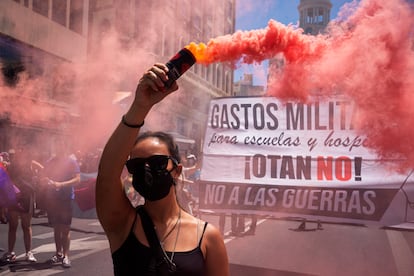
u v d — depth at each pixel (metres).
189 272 1.29
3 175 4.98
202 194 5.18
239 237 7.22
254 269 5.05
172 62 1.25
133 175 1.37
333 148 4.54
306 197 4.64
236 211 4.96
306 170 4.67
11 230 5.23
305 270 5.08
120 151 1.29
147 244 1.33
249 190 4.95
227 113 5.19
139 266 1.30
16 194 5.10
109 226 1.39
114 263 1.37
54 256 5.30
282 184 4.78
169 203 1.42
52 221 5.18
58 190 5.06
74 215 8.41
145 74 1.20
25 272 4.84
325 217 4.53
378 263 5.60
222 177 5.11
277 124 4.89
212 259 1.37
